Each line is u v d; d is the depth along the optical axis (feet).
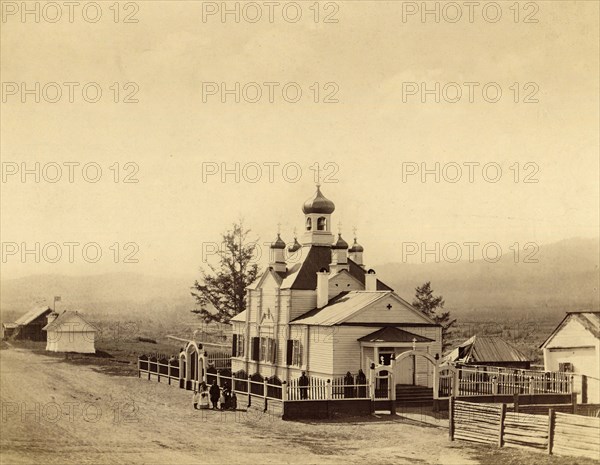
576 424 89.40
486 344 171.53
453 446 99.14
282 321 163.12
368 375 136.87
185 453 96.17
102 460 92.38
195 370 157.79
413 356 143.95
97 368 194.49
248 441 103.40
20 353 215.92
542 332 214.90
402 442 102.42
